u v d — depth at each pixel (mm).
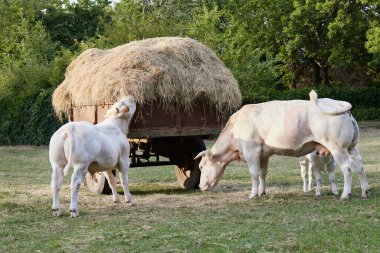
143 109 12422
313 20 37156
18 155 25156
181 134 12891
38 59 36156
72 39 46875
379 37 33000
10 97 31062
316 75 42406
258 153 11789
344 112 10891
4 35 42062
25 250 7742
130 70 12422
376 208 9789
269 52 37156
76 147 9992
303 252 7223
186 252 7387
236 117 12117
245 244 7668
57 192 10258
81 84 13398
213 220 9422
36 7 45281
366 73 43406
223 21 44219
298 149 11367
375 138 28406
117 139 10984
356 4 37438
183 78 12648
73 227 9180
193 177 14031
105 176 12469
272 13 38781
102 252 7512
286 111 11422
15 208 11180
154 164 14250
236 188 14008
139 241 8039
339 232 8125
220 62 13719
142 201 12062
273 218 9383
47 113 29812
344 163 11016
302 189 13305
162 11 42250
